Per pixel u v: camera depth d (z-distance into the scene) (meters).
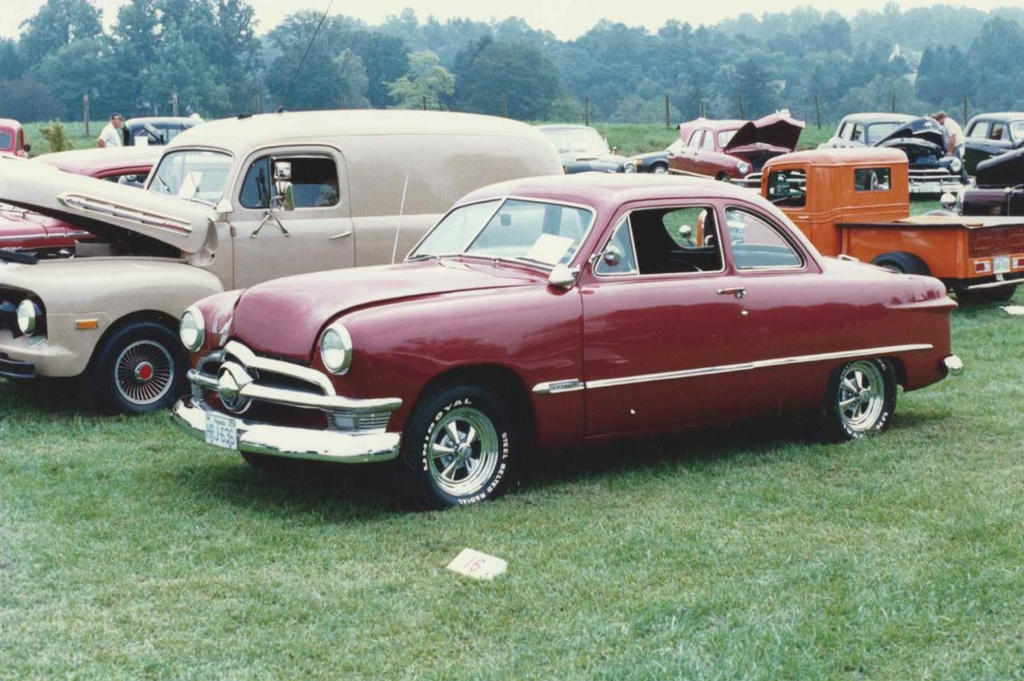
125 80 127.38
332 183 9.72
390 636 4.87
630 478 7.05
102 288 8.45
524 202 7.38
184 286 8.75
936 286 8.20
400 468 6.33
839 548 5.82
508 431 6.61
